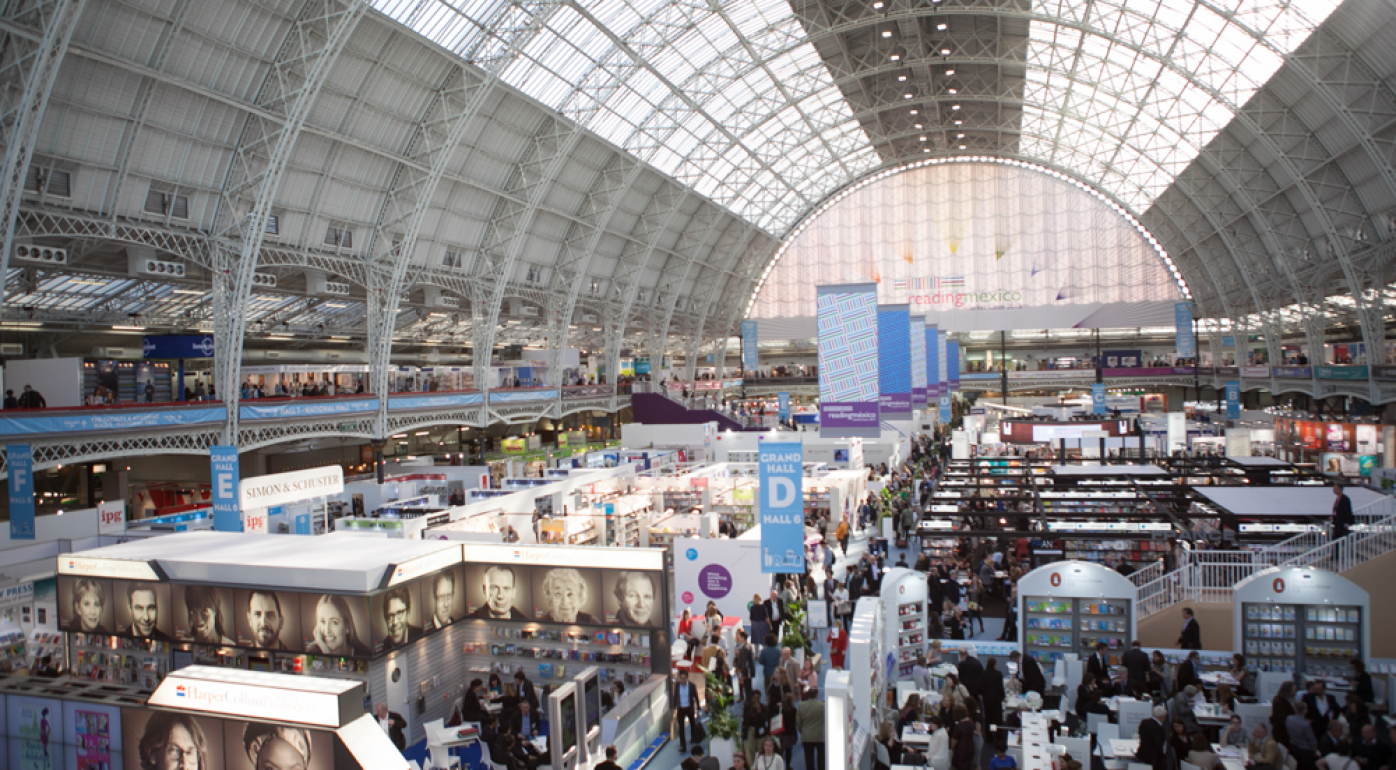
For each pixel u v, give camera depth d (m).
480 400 41.78
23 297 34.59
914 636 16.77
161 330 41.94
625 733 13.86
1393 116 33.88
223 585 15.68
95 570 16.61
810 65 47.50
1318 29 32.66
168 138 25.62
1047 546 23.75
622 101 41.53
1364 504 23.30
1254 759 11.32
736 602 19.88
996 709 13.45
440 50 30.62
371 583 14.80
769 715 13.95
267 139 26.98
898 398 27.98
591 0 32.97
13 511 21.06
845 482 31.08
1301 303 49.41
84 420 23.09
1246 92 40.91
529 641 17.08
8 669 17.50
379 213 34.53
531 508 28.23
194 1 23.67
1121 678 14.10
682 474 32.88
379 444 34.97
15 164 19.53
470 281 41.22
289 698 9.83
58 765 12.13
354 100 30.34
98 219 24.92
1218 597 18.36
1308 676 15.48
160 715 10.59
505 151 38.62
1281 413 47.81
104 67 23.02
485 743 13.46
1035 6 40.81
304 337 49.88
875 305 20.98
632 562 16.39
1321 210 40.44
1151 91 46.00
